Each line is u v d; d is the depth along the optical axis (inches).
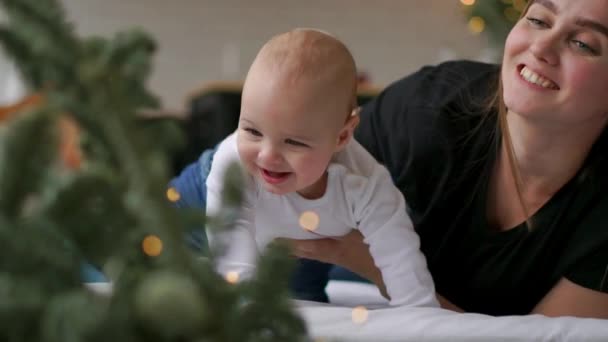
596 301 50.6
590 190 50.4
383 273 51.9
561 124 47.7
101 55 21.0
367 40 160.6
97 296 20.3
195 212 23.0
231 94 100.7
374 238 51.0
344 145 49.1
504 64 49.1
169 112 103.3
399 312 41.0
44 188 20.6
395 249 50.7
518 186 51.6
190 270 20.9
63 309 17.7
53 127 19.5
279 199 49.3
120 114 20.6
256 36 155.4
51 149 19.6
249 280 22.7
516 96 47.8
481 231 53.2
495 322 40.4
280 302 22.6
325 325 39.1
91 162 22.4
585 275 50.5
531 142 49.5
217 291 21.5
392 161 57.5
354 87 48.1
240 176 23.1
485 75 57.8
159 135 22.5
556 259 51.9
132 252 21.3
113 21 149.6
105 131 21.0
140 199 20.9
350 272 67.6
